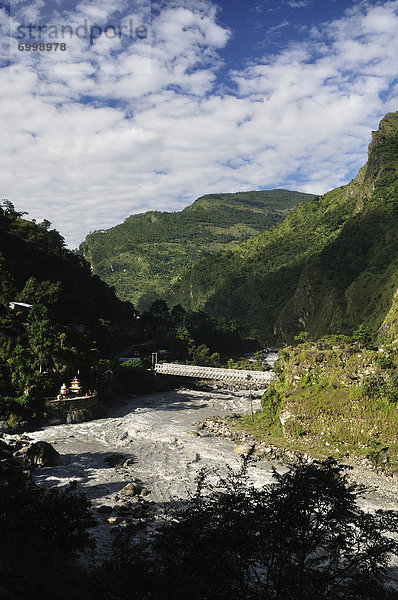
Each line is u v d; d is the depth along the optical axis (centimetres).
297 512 2802
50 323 12300
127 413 11669
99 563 4103
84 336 13350
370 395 7962
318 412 8300
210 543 2709
